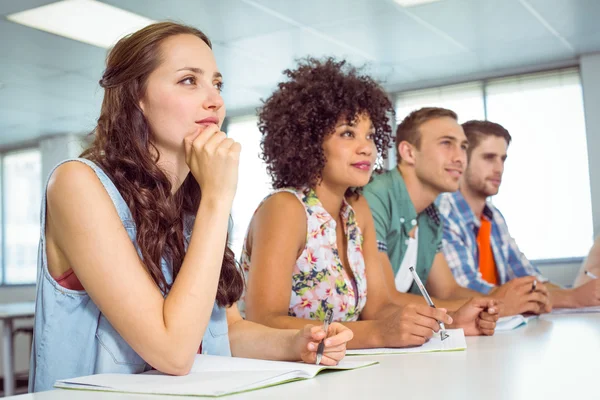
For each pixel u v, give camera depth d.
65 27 4.90
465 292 2.24
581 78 6.21
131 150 1.10
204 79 1.11
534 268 2.82
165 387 0.80
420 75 6.67
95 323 1.04
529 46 5.86
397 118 2.49
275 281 1.54
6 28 4.87
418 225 2.29
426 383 0.81
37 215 8.93
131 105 1.11
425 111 2.29
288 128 1.72
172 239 1.11
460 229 2.55
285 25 5.07
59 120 7.62
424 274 2.28
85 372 1.04
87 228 0.96
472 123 2.77
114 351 1.03
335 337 1.02
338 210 1.78
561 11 5.03
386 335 1.28
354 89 1.73
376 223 2.11
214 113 1.10
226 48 5.56
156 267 1.06
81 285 1.04
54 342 1.02
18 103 6.82
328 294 1.66
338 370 0.97
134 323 0.94
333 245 1.69
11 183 9.20
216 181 1.03
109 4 4.52
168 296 0.97
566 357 1.02
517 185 6.40
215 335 1.21
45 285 1.03
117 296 0.94
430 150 2.25
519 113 6.54
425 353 1.18
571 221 6.18
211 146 1.04
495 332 1.54
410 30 5.32
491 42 5.71
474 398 0.70
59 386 0.87
